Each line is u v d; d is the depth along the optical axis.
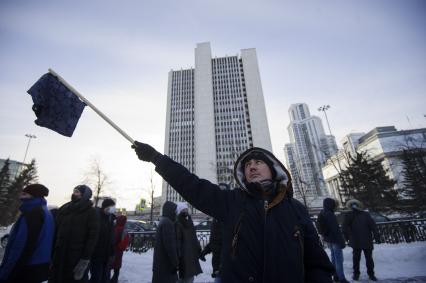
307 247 1.66
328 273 1.57
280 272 1.40
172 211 4.54
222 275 1.58
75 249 3.73
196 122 105.44
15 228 3.03
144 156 2.00
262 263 1.48
